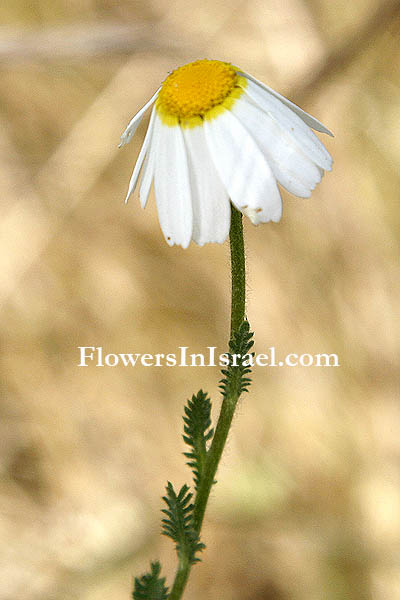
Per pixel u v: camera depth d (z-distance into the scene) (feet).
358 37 1.39
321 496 1.45
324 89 1.47
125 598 1.33
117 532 1.41
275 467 1.46
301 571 1.37
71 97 1.71
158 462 1.53
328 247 1.56
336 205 1.56
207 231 0.87
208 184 0.87
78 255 1.67
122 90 1.61
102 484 1.49
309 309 1.56
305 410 1.50
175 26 1.51
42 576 1.35
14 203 1.63
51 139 1.72
